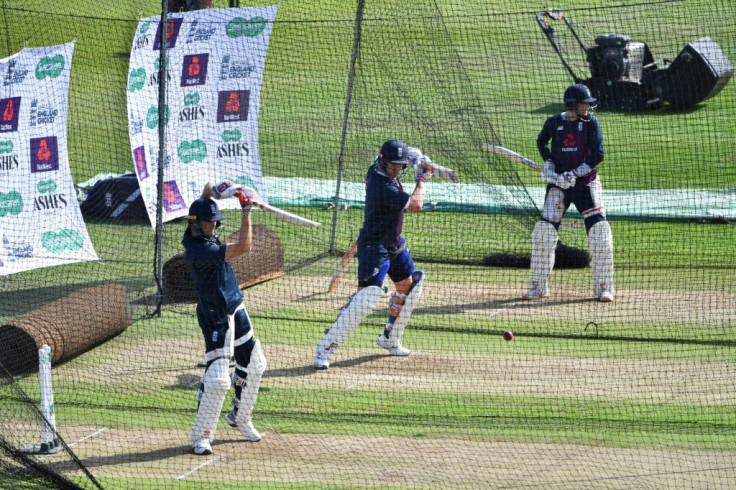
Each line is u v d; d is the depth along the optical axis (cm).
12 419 2983
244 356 2788
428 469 2617
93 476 2572
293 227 5188
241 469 2641
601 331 3731
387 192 3325
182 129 4831
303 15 9212
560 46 8338
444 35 5881
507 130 6975
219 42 4809
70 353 3475
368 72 5825
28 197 4394
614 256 4712
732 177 5819
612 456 2680
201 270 2730
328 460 2694
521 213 5181
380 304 4234
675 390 3155
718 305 3953
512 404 3081
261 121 6950
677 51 8594
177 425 2961
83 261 4478
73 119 7238
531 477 2553
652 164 6172
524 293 4247
